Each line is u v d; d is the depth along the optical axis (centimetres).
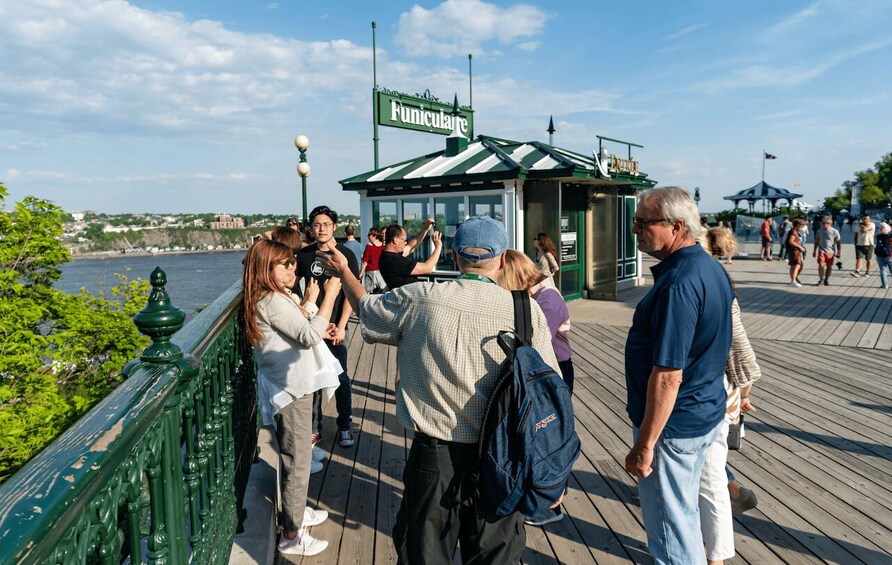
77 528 94
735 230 2633
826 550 314
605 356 766
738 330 281
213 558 224
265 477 357
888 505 361
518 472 189
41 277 1466
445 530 208
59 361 1340
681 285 221
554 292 372
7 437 1059
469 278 214
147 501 155
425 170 1170
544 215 1095
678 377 220
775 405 557
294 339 292
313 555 312
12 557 67
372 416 534
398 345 219
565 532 337
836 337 871
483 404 203
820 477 402
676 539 234
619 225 1423
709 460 266
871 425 500
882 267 1395
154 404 131
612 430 495
